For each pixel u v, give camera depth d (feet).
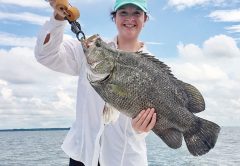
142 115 3.09
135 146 3.66
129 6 3.67
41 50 3.37
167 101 3.20
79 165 3.68
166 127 3.23
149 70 3.19
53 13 3.27
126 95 3.10
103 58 3.07
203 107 3.28
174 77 3.29
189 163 14.57
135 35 3.76
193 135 3.29
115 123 3.59
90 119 3.60
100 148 3.58
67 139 3.73
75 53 3.71
